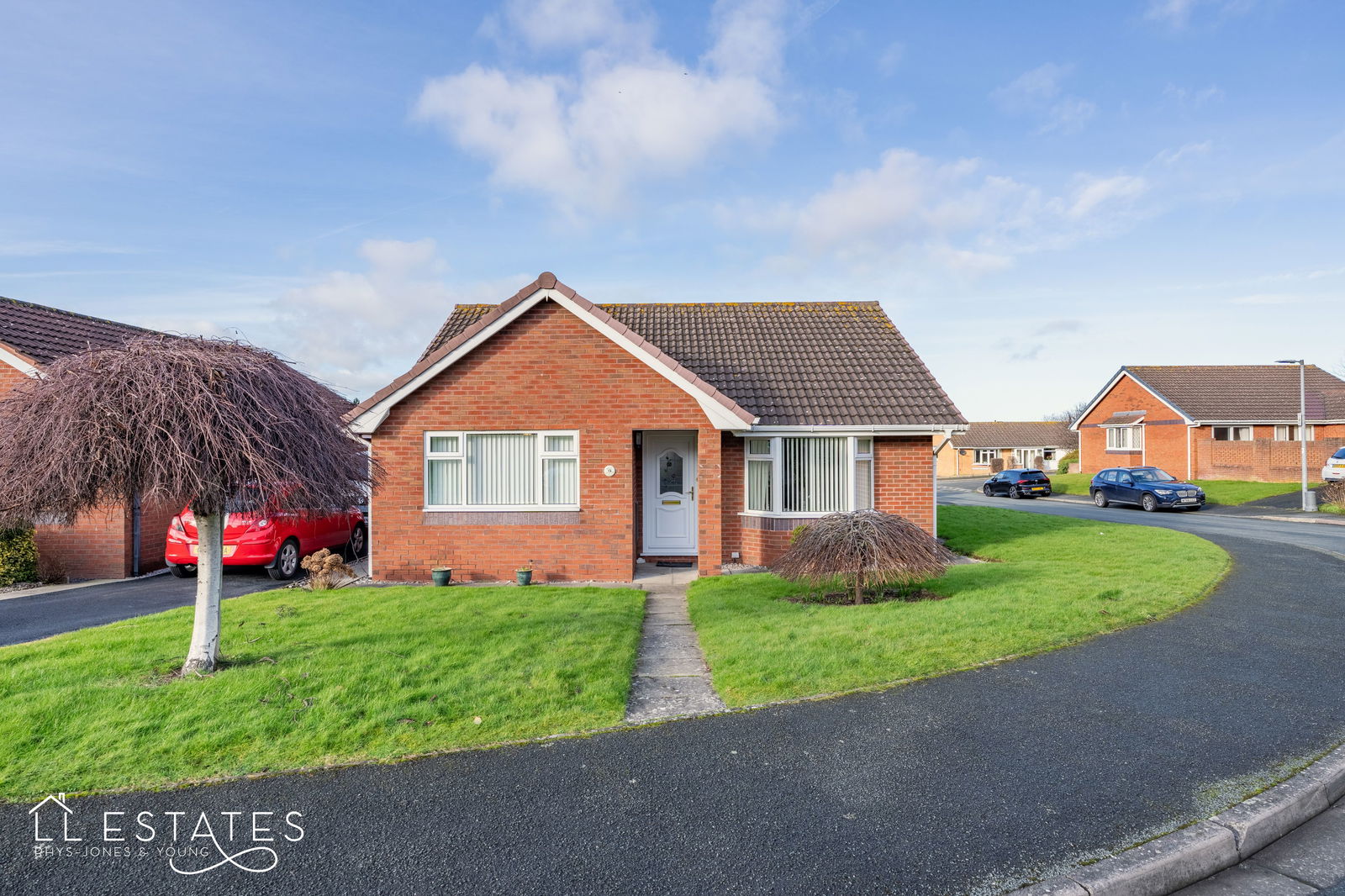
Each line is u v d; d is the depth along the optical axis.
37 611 10.52
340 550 15.49
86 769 4.66
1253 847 3.94
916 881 3.49
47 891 3.49
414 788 4.43
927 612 8.45
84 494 5.76
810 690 6.04
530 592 10.66
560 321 12.31
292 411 6.26
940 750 4.93
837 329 16.61
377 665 6.60
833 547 9.02
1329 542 15.94
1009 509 24.50
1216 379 37.69
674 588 11.52
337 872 3.61
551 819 4.08
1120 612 8.41
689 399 12.33
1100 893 3.44
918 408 13.68
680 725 5.38
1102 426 40.91
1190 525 20.55
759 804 4.23
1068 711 5.59
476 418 12.30
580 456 12.29
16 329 14.29
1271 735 5.12
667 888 3.45
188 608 9.74
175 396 5.58
